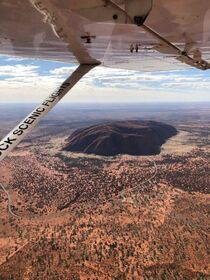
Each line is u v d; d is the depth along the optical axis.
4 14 1.90
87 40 2.61
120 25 2.14
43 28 2.22
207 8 1.91
